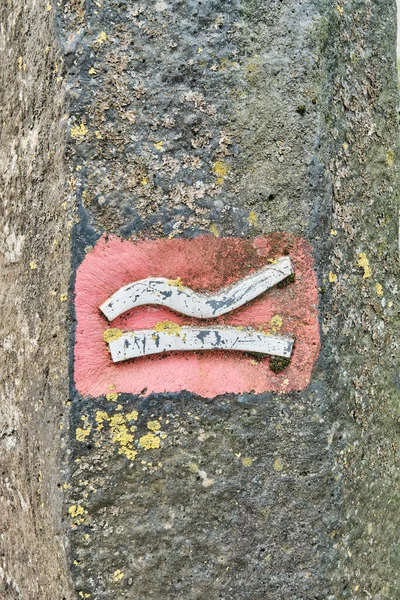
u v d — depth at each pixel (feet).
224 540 2.09
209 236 2.09
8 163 2.32
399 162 2.36
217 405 2.09
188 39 2.09
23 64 2.24
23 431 2.22
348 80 2.22
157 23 2.09
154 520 2.07
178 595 2.08
